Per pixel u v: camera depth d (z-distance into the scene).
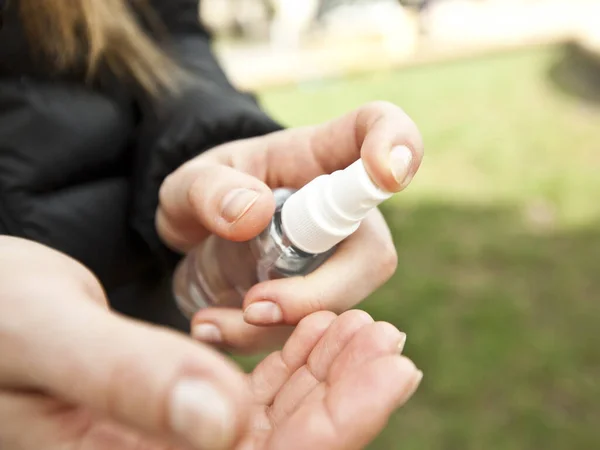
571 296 0.72
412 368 0.17
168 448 0.16
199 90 0.33
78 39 0.32
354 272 0.24
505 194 0.96
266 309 0.24
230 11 1.89
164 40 0.39
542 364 0.61
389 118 0.22
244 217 0.22
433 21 1.89
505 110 1.32
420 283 0.74
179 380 0.13
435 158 1.09
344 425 0.16
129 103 0.33
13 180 0.29
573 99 1.38
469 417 0.56
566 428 0.55
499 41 1.75
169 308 0.35
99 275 0.31
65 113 0.31
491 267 0.78
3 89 0.30
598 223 0.87
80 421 0.17
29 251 0.18
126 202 0.32
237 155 0.27
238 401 0.13
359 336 0.18
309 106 1.36
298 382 0.20
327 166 0.26
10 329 0.15
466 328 0.66
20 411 0.16
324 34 1.85
